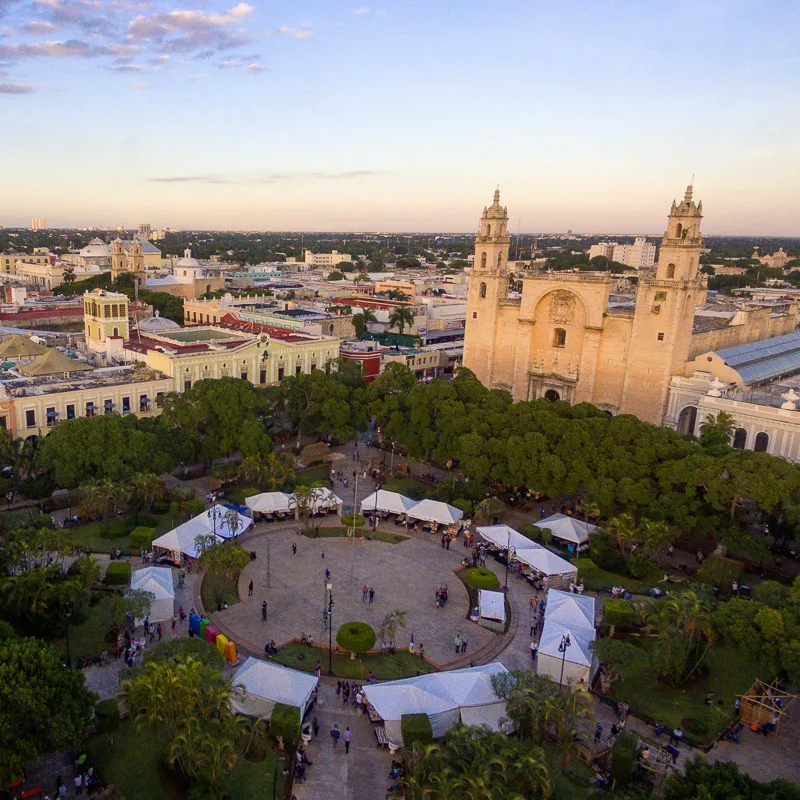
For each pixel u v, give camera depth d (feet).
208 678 147.13
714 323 479.41
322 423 347.77
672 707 183.42
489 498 281.33
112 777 148.66
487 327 455.22
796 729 176.35
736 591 233.55
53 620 184.24
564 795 147.54
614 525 251.60
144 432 285.43
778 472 248.32
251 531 273.13
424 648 202.39
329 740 164.25
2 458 269.03
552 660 184.85
